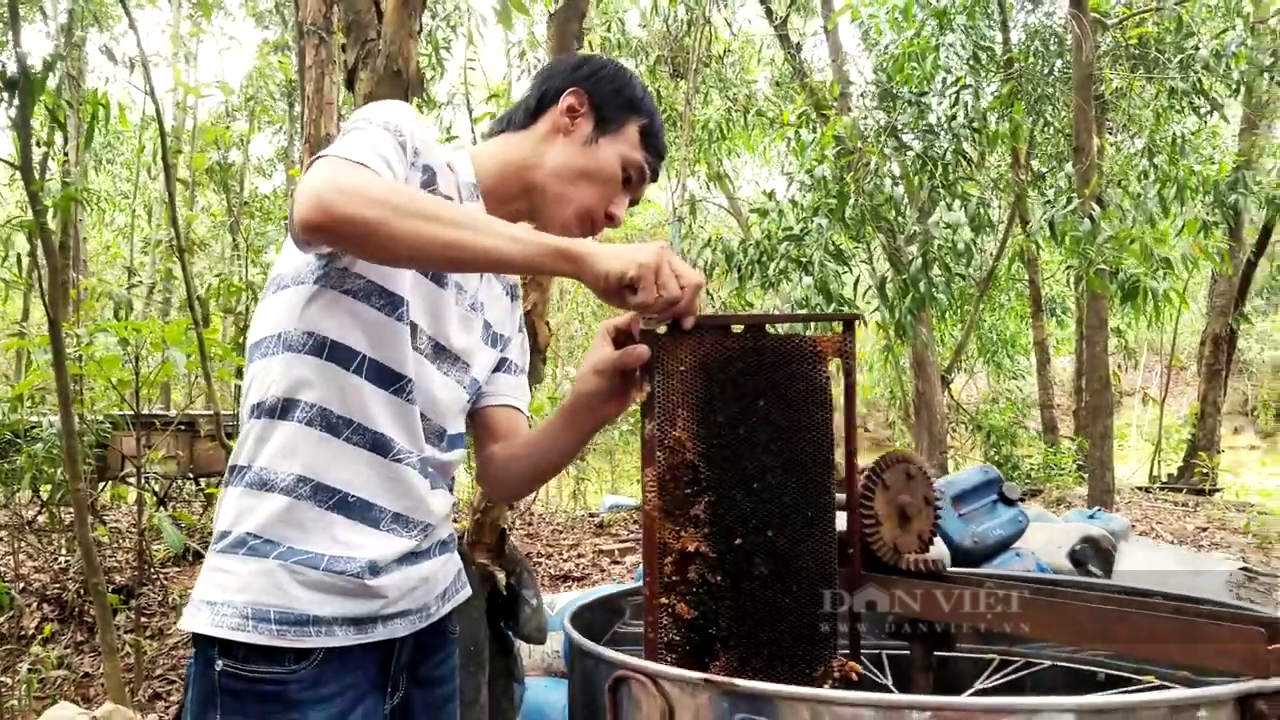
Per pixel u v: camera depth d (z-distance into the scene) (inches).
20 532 144.8
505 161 51.5
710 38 163.2
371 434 45.3
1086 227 168.9
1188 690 48.5
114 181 237.9
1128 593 68.9
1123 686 67.2
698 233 197.2
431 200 40.1
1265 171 190.1
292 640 43.2
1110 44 205.6
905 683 73.2
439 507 48.7
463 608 72.4
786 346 55.2
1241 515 239.6
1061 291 323.6
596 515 225.9
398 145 45.5
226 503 45.5
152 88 98.0
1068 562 116.0
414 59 74.7
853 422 57.5
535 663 100.3
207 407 176.4
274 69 198.5
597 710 58.9
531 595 79.2
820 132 184.5
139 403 124.7
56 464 124.4
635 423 249.1
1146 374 509.0
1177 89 199.8
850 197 165.8
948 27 186.9
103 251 221.5
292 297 45.7
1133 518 240.5
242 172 198.2
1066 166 186.1
